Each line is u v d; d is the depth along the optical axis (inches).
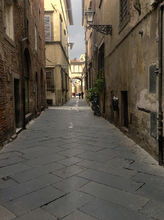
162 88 157.5
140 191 121.3
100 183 132.3
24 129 329.4
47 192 120.7
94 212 100.4
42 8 674.2
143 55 197.5
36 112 484.4
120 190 122.6
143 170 153.6
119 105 309.7
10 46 258.1
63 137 271.3
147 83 188.2
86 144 233.5
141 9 197.2
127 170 153.9
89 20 468.8
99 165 165.3
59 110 667.4
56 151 206.5
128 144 230.5
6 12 263.4
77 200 111.6
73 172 151.3
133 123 240.4
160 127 160.1
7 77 239.6
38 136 278.5
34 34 472.1
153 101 174.7
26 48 364.8
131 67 241.6
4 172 152.3
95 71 614.2
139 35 208.7
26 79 403.9
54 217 96.6
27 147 222.5
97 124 378.6
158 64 159.6
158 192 120.2
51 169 157.5
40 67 589.9
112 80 361.4
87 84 1077.1
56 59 864.9
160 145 161.2
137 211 101.3
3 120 222.5
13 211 101.6
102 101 481.4
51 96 866.1
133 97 236.4
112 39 352.2
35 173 149.8
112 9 343.9
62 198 113.7
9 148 218.4
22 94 328.8
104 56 443.5
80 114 549.0
